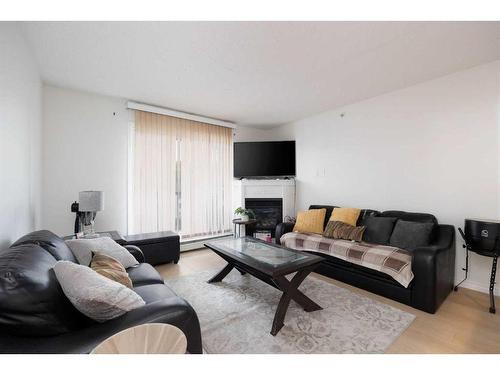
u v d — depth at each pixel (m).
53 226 3.00
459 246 2.65
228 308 2.16
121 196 3.52
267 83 2.95
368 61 2.42
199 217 4.24
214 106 3.79
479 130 2.52
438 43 2.10
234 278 2.87
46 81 2.86
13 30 1.67
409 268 2.19
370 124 3.48
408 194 3.08
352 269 2.63
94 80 2.85
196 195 4.21
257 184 4.58
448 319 1.98
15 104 1.72
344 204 3.84
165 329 0.74
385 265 2.32
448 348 1.63
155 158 3.73
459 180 2.66
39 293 0.96
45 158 2.95
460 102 2.64
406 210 3.10
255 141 4.96
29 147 2.16
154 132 3.72
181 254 3.90
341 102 3.64
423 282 2.10
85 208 2.60
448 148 2.74
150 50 2.20
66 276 1.13
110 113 3.41
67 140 3.10
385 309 2.14
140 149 3.59
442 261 2.21
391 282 2.32
